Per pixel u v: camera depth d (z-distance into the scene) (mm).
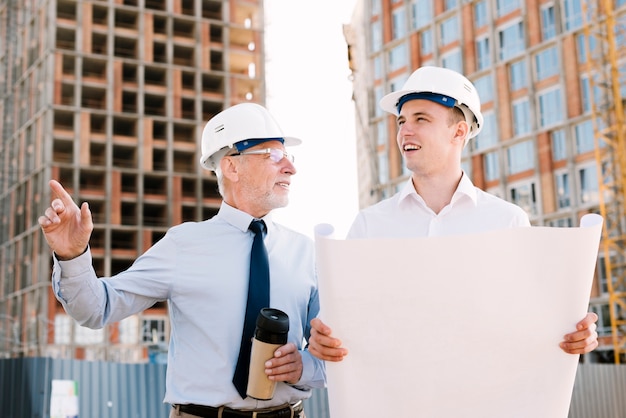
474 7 42844
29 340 52594
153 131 58906
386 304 2424
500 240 2387
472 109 3023
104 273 53219
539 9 39438
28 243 55594
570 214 36938
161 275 3043
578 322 2420
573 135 37406
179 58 61531
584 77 37312
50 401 12258
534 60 39531
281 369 2797
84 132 54906
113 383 13234
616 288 33688
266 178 3166
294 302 3135
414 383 2441
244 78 61844
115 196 54719
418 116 2994
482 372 2426
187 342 3031
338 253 2400
